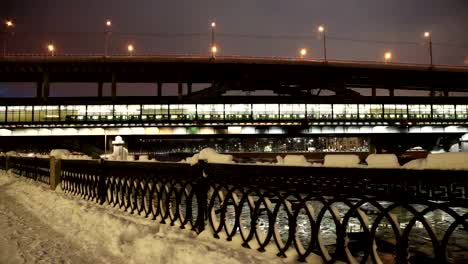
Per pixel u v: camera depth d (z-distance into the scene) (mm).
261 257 4789
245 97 91062
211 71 105500
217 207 7219
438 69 113875
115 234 6867
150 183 7938
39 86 123062
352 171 4156
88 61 100750
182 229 6578
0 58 99375
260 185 5168
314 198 4480
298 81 113375
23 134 85688
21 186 16469
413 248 5348
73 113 88438
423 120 90312
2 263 6043
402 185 3727
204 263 4785
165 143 133875
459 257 5027
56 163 14195
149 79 119875
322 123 87812
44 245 7082
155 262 5375
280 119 87062
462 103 95562
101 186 10023
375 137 100125
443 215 5969
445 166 3488
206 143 142875
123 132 87312
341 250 4184
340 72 109750
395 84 124375
